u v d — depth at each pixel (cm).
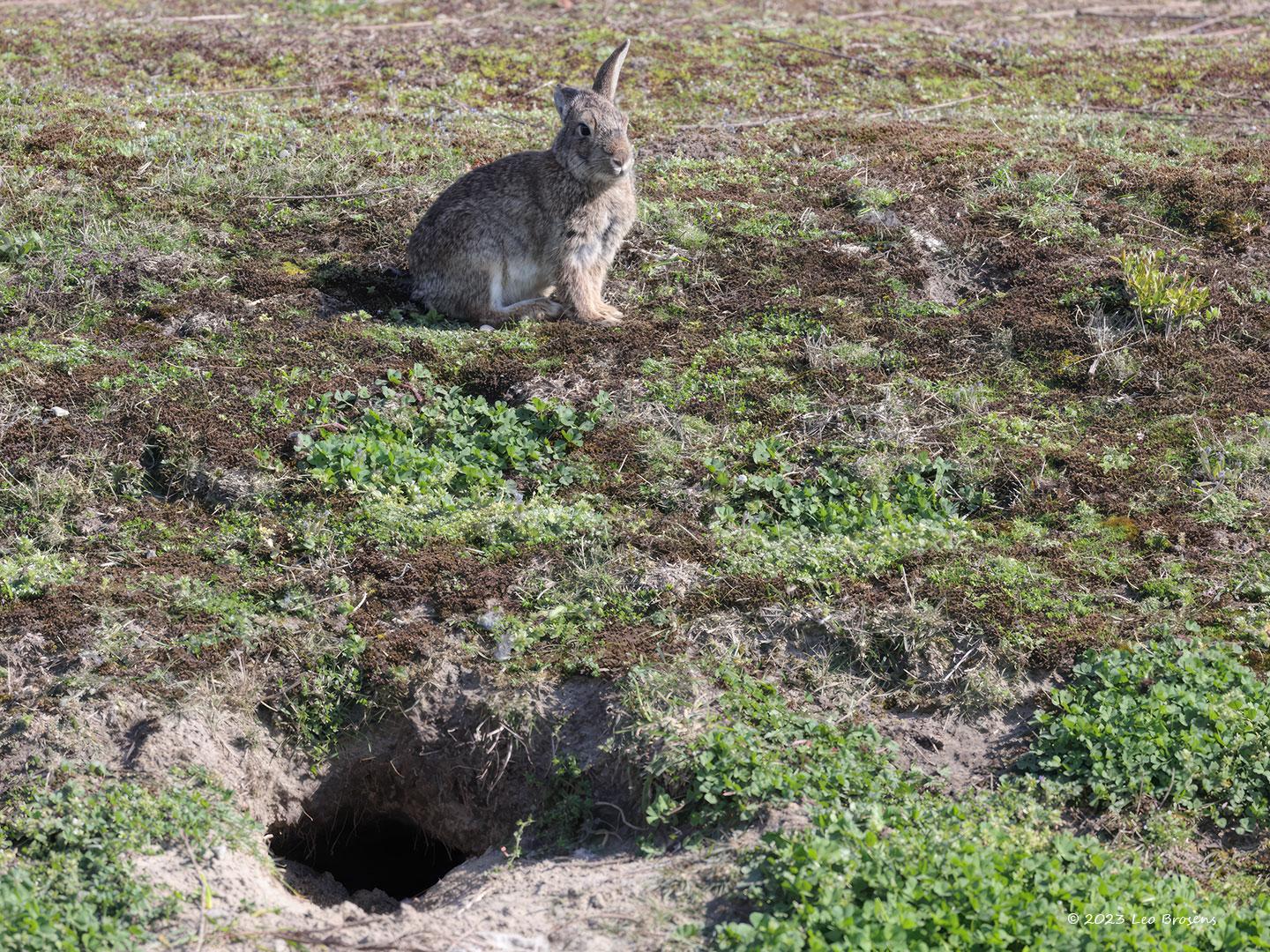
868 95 1072
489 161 904
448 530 571
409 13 1270
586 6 1305
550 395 655
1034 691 495
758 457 612
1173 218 823
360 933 420
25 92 988
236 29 1195
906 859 400
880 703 498
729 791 447
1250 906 404
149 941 403
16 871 422
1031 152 902
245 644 520
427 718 509
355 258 789
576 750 490
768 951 367
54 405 638
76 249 771
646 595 536
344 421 640
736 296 748
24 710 488
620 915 407
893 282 753
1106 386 670
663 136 959
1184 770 448
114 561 561
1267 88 1083
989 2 1364
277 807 506
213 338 700
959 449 623
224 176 861
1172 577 542
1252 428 629
